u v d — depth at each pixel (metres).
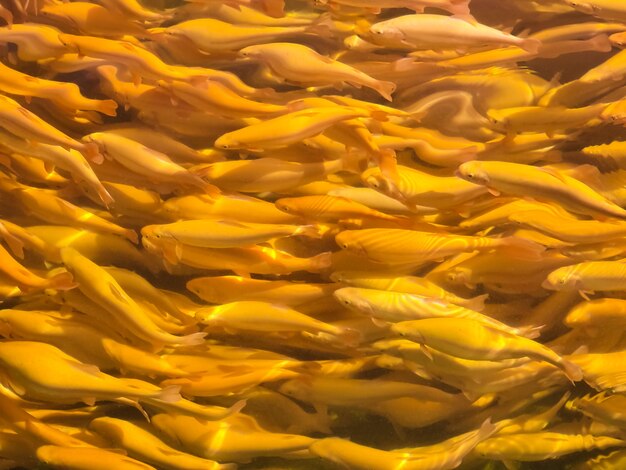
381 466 3.03
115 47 3.77
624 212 3.32
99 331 3.31
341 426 3.46
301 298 3.46
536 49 3.78
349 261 3.61
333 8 4.39
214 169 3.68
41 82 3.69
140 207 3.82
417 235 3.43
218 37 4.07
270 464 3.34
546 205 3.77
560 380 3.47
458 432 3.42
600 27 4.47
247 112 3.77
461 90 4.59
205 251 3.51
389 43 3.89
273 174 3.63
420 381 3.49
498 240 3.43
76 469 2.88
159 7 5.10
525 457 3.25
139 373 3.30
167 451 3.05
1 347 2.99
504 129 3.90
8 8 4.35
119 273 3.47
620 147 4.09
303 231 3.40
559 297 3.69
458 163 3.79
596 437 3.33
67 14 4.02
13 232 3.48
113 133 3.75
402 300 3.18
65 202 3.70
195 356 3.39
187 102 3.84
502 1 5.04
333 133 3.66
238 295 3.47
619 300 3.39
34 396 3.26
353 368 3.48
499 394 3.48
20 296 3.54
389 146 3.81
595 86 4.25
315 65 3.73
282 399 3.42
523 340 3.03
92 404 3.00
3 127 3.37
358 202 3.60
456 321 3.03
